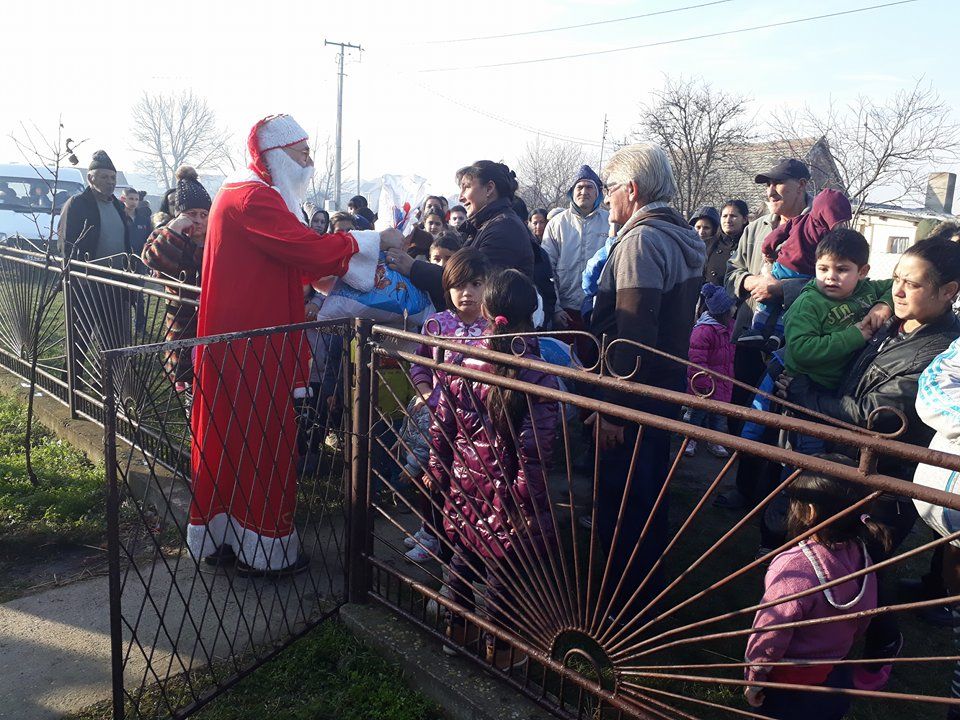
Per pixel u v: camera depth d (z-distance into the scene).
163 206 7.05
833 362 2.83
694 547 3.71
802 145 26.78
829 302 2.88
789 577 1.93
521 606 2.37
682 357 2.87
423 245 4.60
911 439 2.52
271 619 2.87
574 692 2.51
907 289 2.46
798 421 1.67
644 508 2.79
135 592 3.04
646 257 2.66
